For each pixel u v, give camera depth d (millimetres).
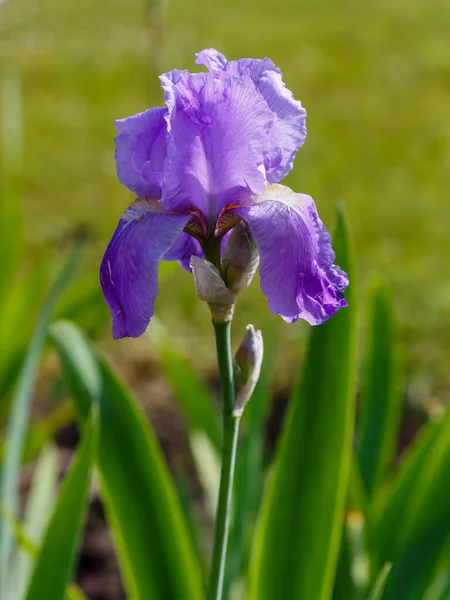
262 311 1688
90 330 1146
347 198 2297
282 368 1500
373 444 903
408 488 835
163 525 776
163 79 631
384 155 2654
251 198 642
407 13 5012
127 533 777
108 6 4043
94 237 1945
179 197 637
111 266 634
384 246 1994
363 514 817
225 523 666
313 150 2680
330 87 3389
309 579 750
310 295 627
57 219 2076
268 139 638
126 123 647
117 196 2256
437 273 1847
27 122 2904
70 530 736
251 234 641
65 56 3627
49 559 735
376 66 3709
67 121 2910
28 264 1782
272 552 755
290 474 758
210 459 924
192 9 4922
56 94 3201
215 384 1456
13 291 1183
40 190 2305
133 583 776
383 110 3102
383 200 2293
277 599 752
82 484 736
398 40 4242
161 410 1412
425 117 3021
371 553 819
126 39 3707
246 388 650
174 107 628
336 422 757
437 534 783
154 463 789
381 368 914
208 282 636
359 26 4590
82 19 3803
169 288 1790
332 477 753
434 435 841
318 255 636
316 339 766
